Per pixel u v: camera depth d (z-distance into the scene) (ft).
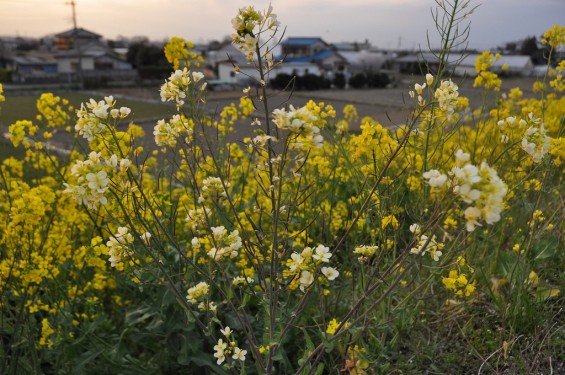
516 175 11.09
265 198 11.65
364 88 140.56
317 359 6.87
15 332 8.95
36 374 9.05
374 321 7.95
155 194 10.23
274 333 6.93
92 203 5.93
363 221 8.91
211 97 88.02
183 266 9.46
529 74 95.04
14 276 8.94
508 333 9.30
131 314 9.40
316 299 9.64
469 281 9.37
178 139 7.45
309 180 11.68
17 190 10.48
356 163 11.20
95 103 6.84
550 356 8.44
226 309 9.61
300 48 209.97
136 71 156.76
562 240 11.29
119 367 9.30
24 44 279.49
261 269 6.92
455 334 9.66
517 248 9.49
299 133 5.40
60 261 9.75
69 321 9.25
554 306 9.94
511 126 7.39
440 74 9.11
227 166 8.46
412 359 8.96
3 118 59.93
